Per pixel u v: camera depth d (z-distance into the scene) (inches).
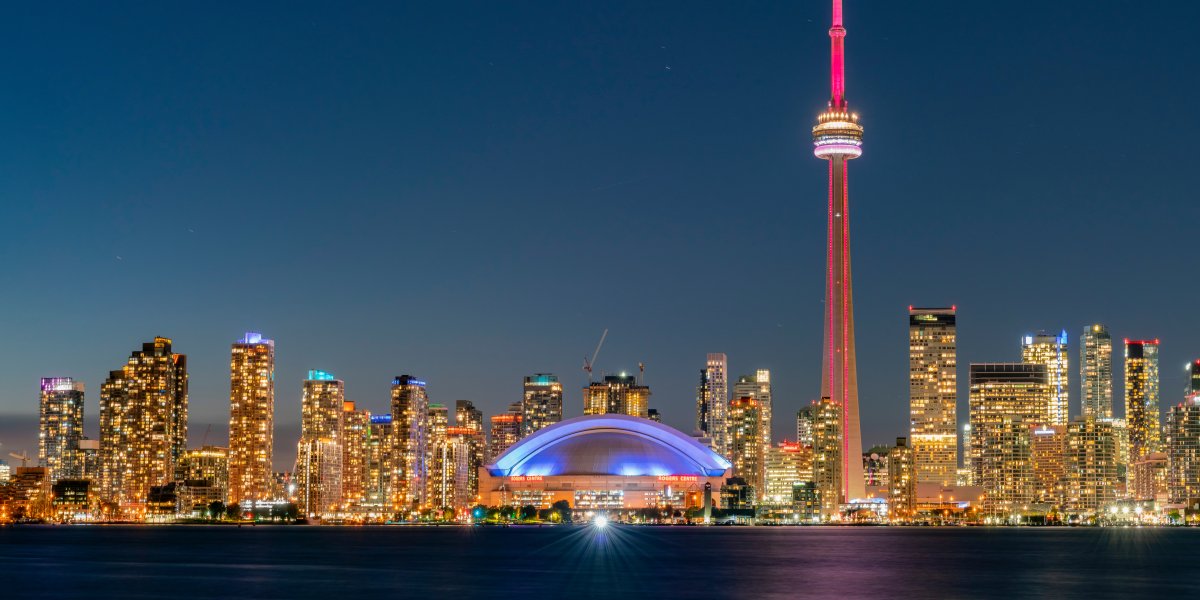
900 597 7372.1
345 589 7770.7
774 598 7258.9
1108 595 7701.8
